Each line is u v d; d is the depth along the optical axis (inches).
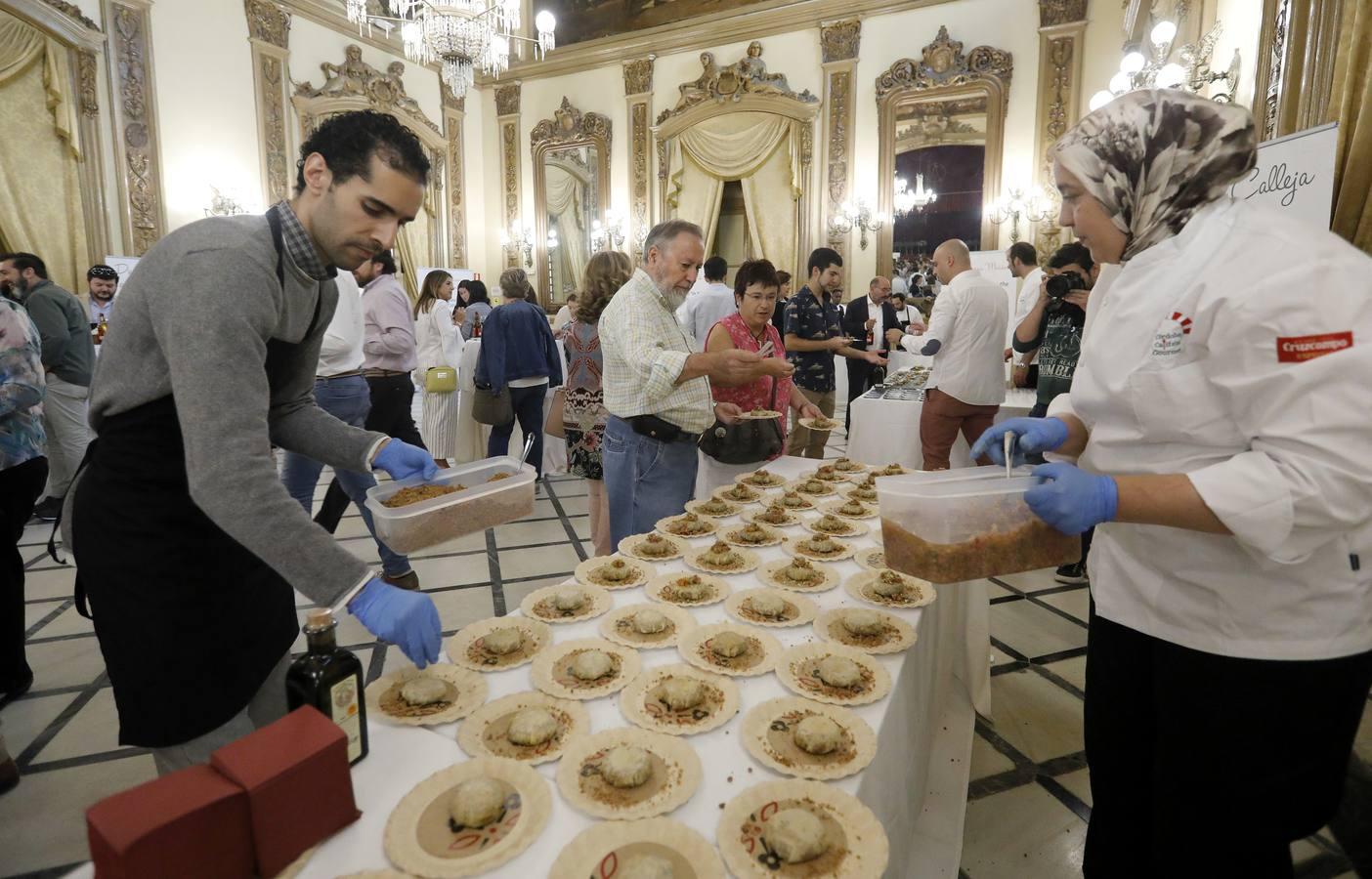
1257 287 32.8
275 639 46.7
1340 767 38.2
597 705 40.5
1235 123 34.5
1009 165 324.5
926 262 343.0
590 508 128.1
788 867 28.7
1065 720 82.8
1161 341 36.6
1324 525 32.1
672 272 77.7
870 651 45.7
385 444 51.9
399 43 380.5
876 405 151.3
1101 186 37.3
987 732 80.5
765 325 98.0
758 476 91.6
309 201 38.9
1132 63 195.9
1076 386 43.1
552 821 31.3
